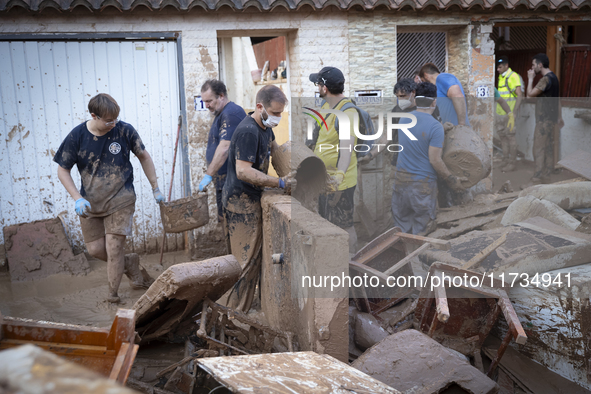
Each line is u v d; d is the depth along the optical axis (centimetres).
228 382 158
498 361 288
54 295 475
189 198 461
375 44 636
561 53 1036
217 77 594
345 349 262
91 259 587
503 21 662
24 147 570
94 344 168
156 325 338
